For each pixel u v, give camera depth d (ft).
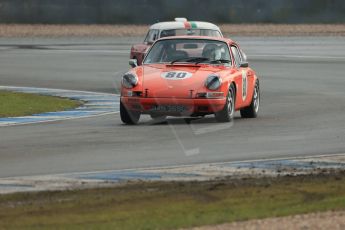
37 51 468.75
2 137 164.35
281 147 150.92
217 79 181.47
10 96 255.70
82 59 421.18
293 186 111.24
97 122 191.42
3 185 115.14
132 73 184.34
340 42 550.36
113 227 88.43
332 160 136.56
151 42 275.59
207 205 99.40
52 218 93.35
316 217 92.02
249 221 90.22
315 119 195.31
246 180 117.19
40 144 154.40
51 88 292.40
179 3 651.66
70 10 653.71
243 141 158.10
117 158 138.62
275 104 234.38
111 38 571.69
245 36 592.19
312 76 333.01
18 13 645.51
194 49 193.98
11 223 91.15
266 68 369.71
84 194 107.34
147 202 101.55
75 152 144.97
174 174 123.54
